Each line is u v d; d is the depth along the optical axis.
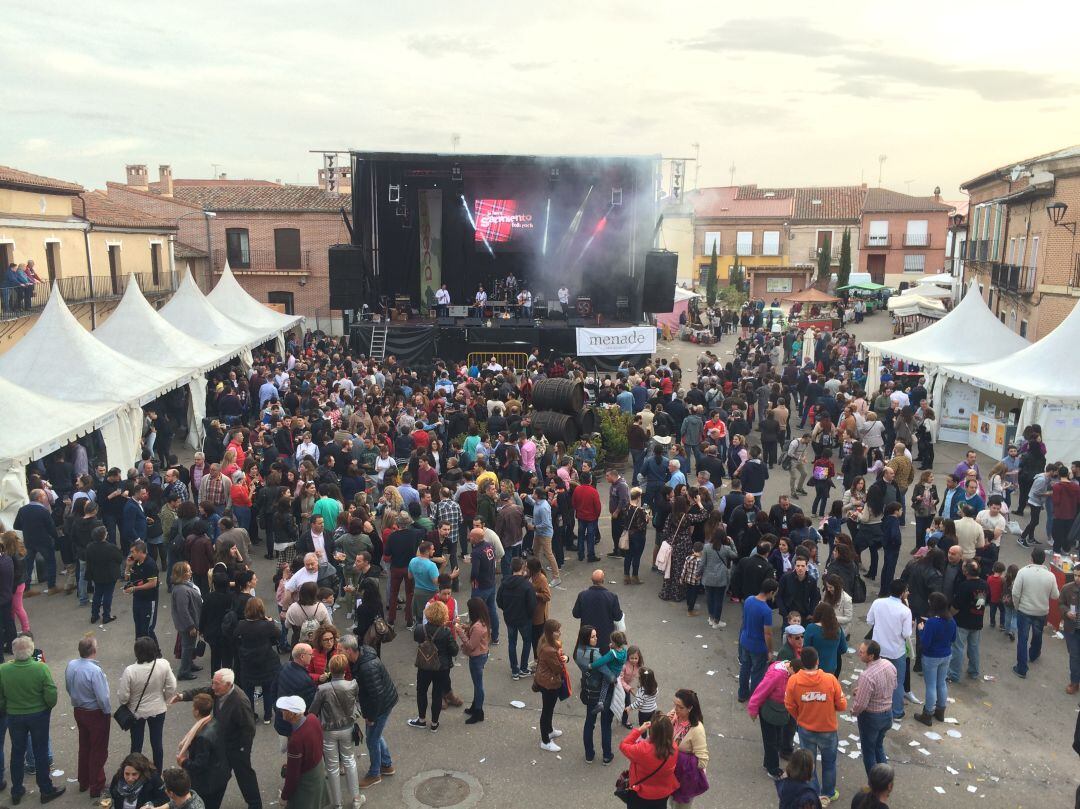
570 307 32.94
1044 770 8.13
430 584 9.92
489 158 29.44
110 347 19.58
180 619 9.41
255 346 24.89
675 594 12.02
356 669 7.60
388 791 7.71
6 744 8.66
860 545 12.16
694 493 12.06
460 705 9.23
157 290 31.02
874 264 61.62
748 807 7.52
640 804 6.45
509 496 12.41
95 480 13.23
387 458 15.03
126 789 6.12
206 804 6.72
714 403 20.11
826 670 8.09
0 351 21.75
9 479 12.31
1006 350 21.08
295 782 6.62
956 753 8.39
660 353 37.12
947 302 45.53
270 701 8.53
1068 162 23.77
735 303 54.88
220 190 39.03
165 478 13.34
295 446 15.72
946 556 9.96
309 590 8.93
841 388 21.41
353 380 21.81
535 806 7.50
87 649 7.52
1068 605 9.45
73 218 26.00
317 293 38.03
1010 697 9.49
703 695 9.45
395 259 33.12
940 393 20.72
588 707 8.06
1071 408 16.41
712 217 63.41
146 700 7.50
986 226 35.41
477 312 31.39
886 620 8.68
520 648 10.70
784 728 8.14
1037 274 26.59
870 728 7.61
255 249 37.81
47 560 11.98
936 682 8.87
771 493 17.03
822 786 7.43
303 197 38.53
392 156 29.28
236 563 9.38
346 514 11.75
